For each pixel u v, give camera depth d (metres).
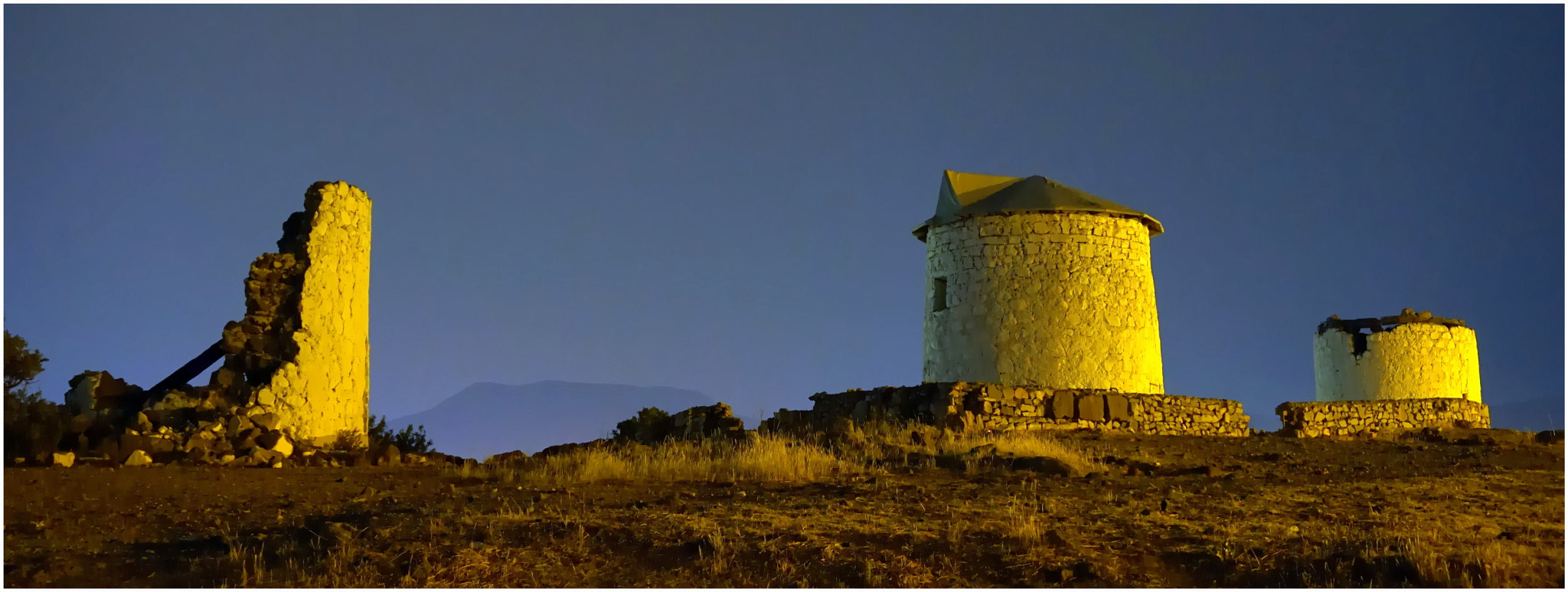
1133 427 23.20
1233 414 24.39
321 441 19.64
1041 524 12.79
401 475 16.72
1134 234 28.05
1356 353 34.91
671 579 10.98
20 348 20.16
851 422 20.98
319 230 20.23
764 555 11.55
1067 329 26.84
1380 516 13.24
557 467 17.25
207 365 20.44
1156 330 28.28
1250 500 14.33
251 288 19.78
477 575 10.95
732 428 22.36
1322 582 10.78
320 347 19.88
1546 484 15.88
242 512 13.46
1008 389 22.39
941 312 28.09
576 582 10.90
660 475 16.61
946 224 28.44
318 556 11.38
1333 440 23.25
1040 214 27.34
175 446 17.64
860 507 13.74
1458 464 19.00
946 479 16.33
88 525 12.56
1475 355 35.31
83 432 18.20
